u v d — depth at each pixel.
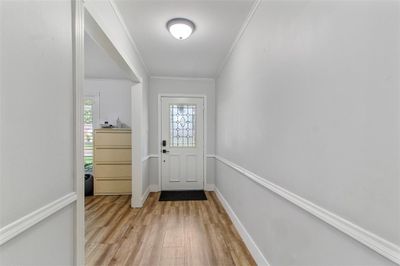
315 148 1.12
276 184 1.57
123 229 2.62
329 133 1.01
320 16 1.07
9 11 0.77
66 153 1.14
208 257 2.03
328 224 1.02
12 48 0.78
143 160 3.70
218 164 4.08
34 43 0.90
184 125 4.52
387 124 0.73
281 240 1.50
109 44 1.96
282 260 1.48
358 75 0.84
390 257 0.72
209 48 2.98
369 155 0.80
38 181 0.92
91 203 3.63
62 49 1.11
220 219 2.95
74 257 1.21
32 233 0.89
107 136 4.11
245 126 2.34
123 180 4.15
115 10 2.01
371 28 0.79
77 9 1.22
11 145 0.78
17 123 0.81
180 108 4.50
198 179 4.56
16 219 0.79
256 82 2.00
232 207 2.92
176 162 4.50
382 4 0.75
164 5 1.98
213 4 1.97
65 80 1.13
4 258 0.75
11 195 0.77
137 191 3.45
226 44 2.84
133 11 2.08
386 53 0.73
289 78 1.38
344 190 0.92
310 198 1.16
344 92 0.91
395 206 0.70
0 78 0.73
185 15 2.15
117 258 2.00
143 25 2.35
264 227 1.80
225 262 1.95
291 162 1.36
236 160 2.73
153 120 4.41
